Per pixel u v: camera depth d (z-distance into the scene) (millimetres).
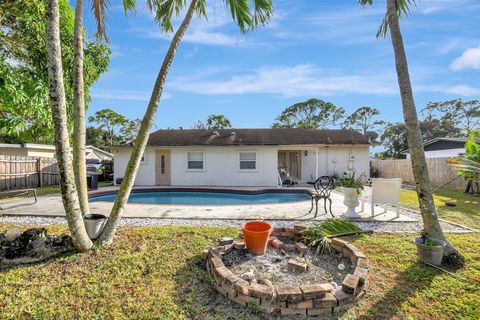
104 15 5750
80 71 4367
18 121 5191
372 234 5055
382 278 3262
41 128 5918
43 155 17797
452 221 6367
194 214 6957
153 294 2861
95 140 29438
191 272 3391
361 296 2816
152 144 14750
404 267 3574
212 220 6297
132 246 4160
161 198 12172
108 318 2455
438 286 3062
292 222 6203
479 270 3494
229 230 5148
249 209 7699
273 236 4707
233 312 2580
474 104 29516
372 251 4148
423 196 3955
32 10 5004
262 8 6199
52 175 14836
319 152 16797
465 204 8867
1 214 6609
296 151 17109
